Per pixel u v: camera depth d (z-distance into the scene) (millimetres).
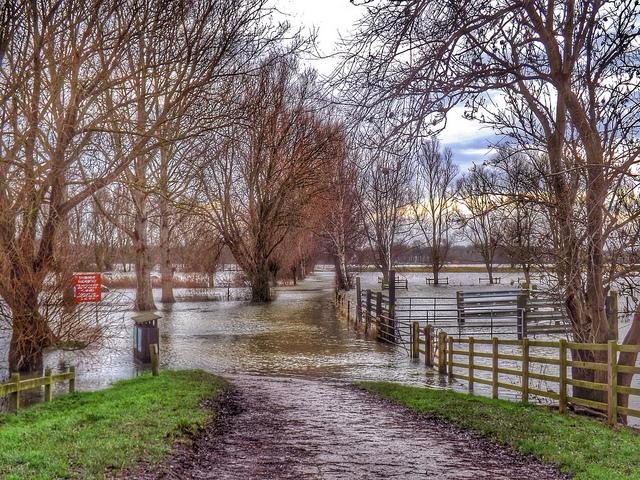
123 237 77062
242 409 13031
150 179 36469
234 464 8375
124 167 19359
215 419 11516
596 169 11969
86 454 7742
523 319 30062
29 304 17766
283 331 32375
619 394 13477
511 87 13172
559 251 13156
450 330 34469
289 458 8805
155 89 19641
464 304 35094
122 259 84000
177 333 31625
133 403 12250
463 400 13820
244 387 16688
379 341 28484
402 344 27062
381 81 9016
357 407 13500
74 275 18922
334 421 11836
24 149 17875
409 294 62250
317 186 47875
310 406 13617
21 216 18578
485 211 13648
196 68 19859
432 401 13742
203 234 51906
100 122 18188
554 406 13195
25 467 6930
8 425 10273
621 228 12227
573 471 7734
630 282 12781
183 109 19531
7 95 15805
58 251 18281
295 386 17031
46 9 16906
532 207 13516
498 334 32594
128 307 45344
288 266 71312
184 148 33281
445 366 20094
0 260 17094
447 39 8773
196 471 7859
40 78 16562
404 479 7723
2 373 18500
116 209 44250
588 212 12148
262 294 51875
